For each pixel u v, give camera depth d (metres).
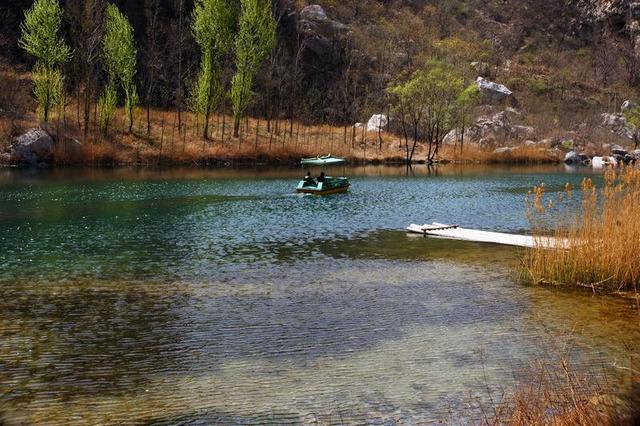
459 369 10.11
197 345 11.36
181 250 20.30
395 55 99.38
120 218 27.20
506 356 10.66
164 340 11.63
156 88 77.75
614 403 6.42
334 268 17.70
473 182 46.66
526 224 26.00
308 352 10.98
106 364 10.45
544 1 142.38
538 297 14.48
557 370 9.91
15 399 9.09
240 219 27.33
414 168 62.34
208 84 64.12
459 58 104.56
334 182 38.56
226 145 63.28
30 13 57.31
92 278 16.45
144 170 51.56
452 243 21.50
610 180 15.95
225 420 8.40
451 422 8.18
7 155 50.69
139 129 62.59
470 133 82.31
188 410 8.71
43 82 54.41
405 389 9.34
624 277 14.98
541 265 15.98
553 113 98.50
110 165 54.75
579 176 52.94
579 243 15.62
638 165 15.12
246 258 19.08
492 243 21.39
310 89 89.19
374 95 89.38
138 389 9.44
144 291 15.15
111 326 12.46
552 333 11.86
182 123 68.25
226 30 65.38
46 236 22.73
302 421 8.34
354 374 9.96
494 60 117.88
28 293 14.93
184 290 15.27
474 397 8.98
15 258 18.95
